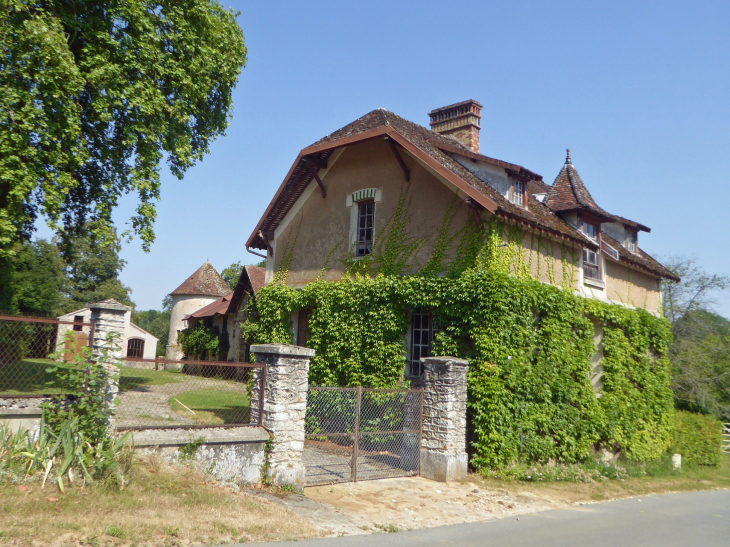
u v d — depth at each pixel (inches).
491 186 564.7
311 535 269.7
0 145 506.9
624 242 773.9
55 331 418.9
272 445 347.9
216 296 1764.3
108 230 647.8
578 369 556.4
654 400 678.5
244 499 305.6
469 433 475.2
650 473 601.6
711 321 1278.3
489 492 412.2
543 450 499.8
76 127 557.0
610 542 312.0
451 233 514.6
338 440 550.6
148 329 3265.3
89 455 276.5
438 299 501.7
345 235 611.5
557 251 568.4
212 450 329.4
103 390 297.0
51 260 1472.7
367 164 606.9
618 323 640.4
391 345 530.0
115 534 225.9
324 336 588.4
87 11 604.4
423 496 381.4
